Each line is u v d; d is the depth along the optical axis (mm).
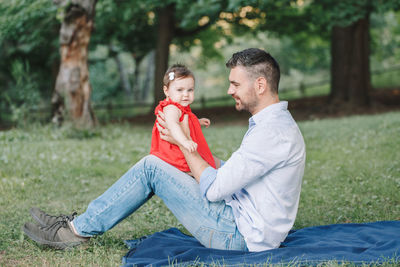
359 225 3455
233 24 18375
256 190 2672
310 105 19016
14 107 11125
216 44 24484
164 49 18203
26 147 8594
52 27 15930
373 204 4555
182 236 3398
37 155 7785
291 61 34594
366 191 5160
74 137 10547
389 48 32406
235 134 10938
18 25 12430
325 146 8453
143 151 8242
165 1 14086
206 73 45969
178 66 3049
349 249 2812
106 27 18609
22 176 6234
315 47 29672
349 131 10195
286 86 35156
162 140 2918
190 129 2980
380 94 19906
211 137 10508
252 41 36594
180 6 13180
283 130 2592
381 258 2637
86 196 5266
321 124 12164
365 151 7535
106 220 2963
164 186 2811
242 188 2754
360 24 16562
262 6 13305
